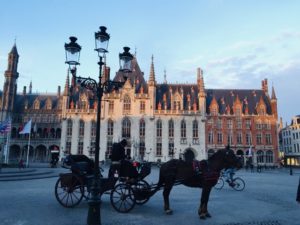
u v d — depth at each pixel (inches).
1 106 3543.3
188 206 581.3
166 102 3260.3
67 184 554.6
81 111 3179.1
